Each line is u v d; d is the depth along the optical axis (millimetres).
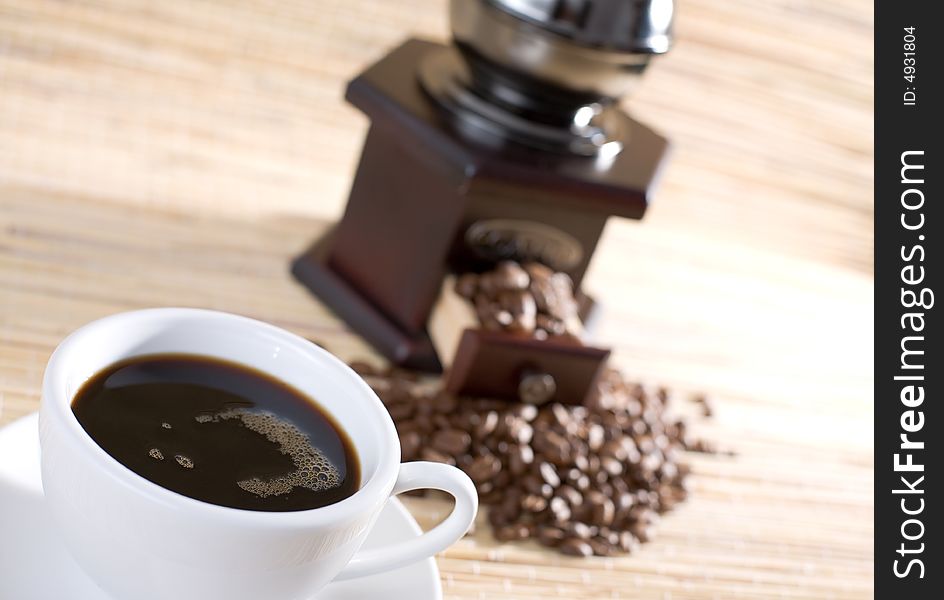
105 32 1147
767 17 1289
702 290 1192
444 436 938
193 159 1128
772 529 984
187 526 735
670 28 977
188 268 1026
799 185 1341
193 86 1179
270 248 1069
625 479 973
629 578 926
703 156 1316
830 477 1039
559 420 972
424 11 1227
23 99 1108
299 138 1194
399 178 1010
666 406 1042
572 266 1029
